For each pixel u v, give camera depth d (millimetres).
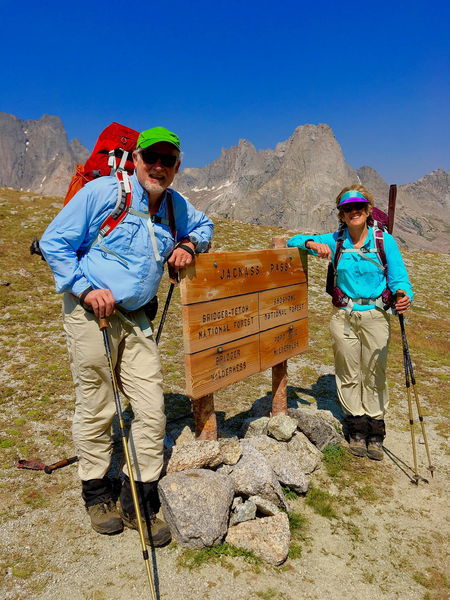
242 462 2344
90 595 1714
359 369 2857
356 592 1854
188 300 2203
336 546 2104
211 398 2408
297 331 3018
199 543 1946
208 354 2338
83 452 2039
